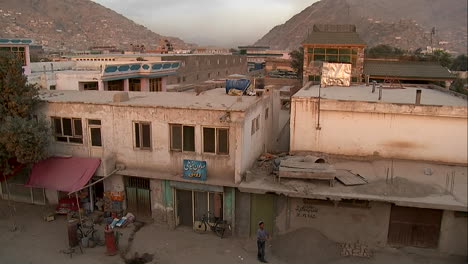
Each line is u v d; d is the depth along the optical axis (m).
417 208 15.52
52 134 18.77
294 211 16.64
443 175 16.36
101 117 17.94
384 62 41.62
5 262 15.27
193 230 17.88
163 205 17.97
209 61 64.88
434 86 25.48
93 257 15.73
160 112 17.05
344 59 39.88
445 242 15.49
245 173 16.84
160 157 17.52
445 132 17.12
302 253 15.69
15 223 18.41
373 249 16.02
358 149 18.27
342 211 16.17
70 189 16.80
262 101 19.66
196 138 16.78
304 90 23.11
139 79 32.44
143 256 15.80
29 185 17.69
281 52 130.00
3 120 17.50
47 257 15.66
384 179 16.06
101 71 27.36
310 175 15.72
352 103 17.81
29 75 26.30
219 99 18.95
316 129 18.58
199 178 16.72
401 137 17.69
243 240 17.06
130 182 18.52
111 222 18.16
